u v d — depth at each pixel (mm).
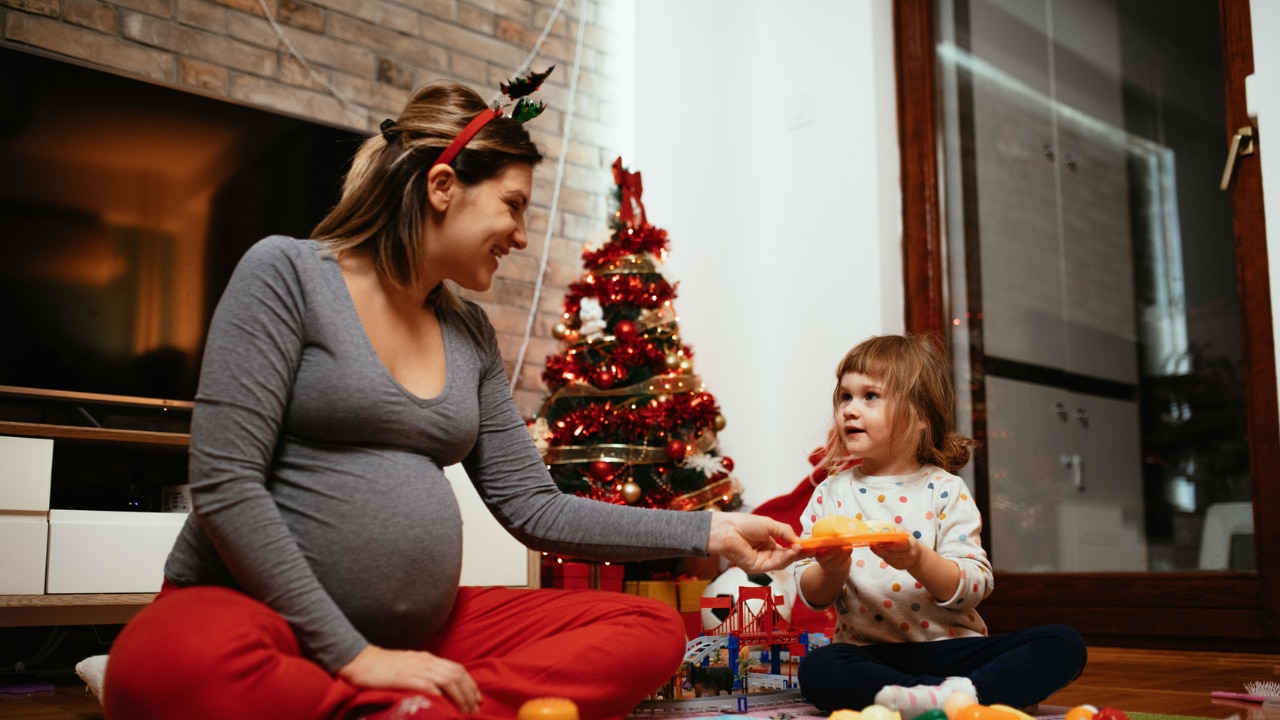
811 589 1451
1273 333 2631
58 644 2473
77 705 1878
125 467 2592
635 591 2848
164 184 2654
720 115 3652
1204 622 2711
